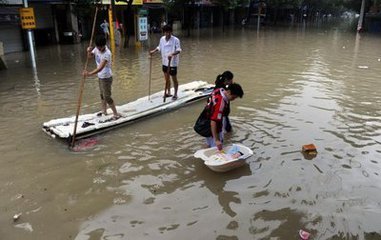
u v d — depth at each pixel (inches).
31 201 183.2
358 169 216.8
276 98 363.3
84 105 342.3
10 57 655.8
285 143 251.8
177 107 326.0
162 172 211.8
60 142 251.4
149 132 269.7
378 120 301.4
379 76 484.7
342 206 179.8
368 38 1080.2
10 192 190.7
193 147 244.2
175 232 160.2
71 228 162.9
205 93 357.1
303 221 168.1
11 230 161.5
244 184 199.5
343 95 380.2
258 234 159.5
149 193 190.7
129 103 323.6
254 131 271.7
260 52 727.7
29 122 293.4
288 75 484.7
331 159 229.0
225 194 189.8
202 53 703.1
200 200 184.4
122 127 278.2
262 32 1330.0
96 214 173.0
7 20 686.5
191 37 1071.6
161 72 504.1
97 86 422.0
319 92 390.6
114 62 590.2
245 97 365.4
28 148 241.8
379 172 213.8
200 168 216.5
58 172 210.8
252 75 483.2
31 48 523.8
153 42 906.1
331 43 925.2
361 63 595.2
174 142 252.2
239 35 1173.1
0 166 217.2
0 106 339.0
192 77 473.4
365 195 189.6
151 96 346.6
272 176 207.8
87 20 989.8
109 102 276.7
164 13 1275.8
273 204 181.0
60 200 184.1
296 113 315.6
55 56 671.8
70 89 407.2
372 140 259.1
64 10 880.3
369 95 382.3
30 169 214.1
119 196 187.9
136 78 463.5
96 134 263.3
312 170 214.8
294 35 1194.0
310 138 261.0
